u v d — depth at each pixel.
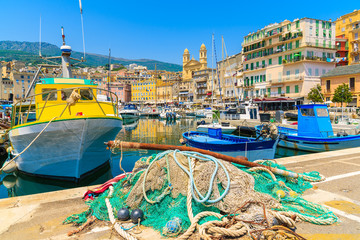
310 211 4.23
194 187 3.99
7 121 26.30
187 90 114.62
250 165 5.61
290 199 4.51
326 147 14.43
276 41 53.50
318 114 15.28
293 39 49.47
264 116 31.64
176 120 56.34
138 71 179.88
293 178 5.58
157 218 3.97
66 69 12.37
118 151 16.97
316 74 48.28
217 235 3.35
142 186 4.25
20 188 9.73
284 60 51.06
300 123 16.22
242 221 3.60
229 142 14.50
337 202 4.75
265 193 4.38
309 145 15.14
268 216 3.68
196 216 3.64
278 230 3.33
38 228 3.92
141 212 3.97
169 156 4.53
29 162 9.92
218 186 4.14
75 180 9.78
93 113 10.48
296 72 49.06
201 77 96.62
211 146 12.72
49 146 8.98
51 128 8.45
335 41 51.00
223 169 4.25
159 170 4.36
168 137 24.52
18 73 96.62
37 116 9.79
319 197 5.00
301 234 3.57
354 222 3.94
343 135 15.30
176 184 4.16
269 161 6.10
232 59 72.06
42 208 4.71
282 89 51.97
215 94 80.25
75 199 5.18
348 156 8.80
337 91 39.56
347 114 32.31
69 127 8.50
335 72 45.28
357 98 41.19
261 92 57.38
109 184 5.41
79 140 8.91
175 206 3.95
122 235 3.56
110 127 9.81
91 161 10.13
